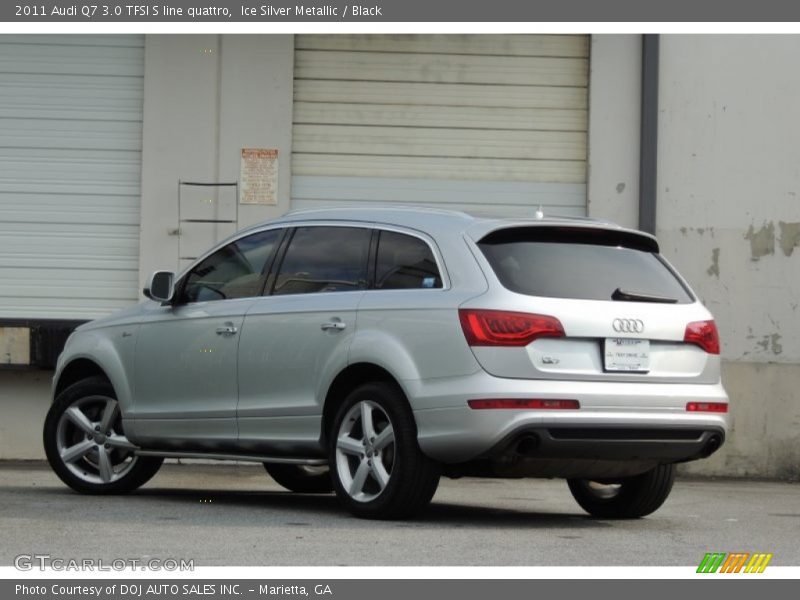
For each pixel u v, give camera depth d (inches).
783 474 892.0
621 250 527.5
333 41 904.3
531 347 483.5
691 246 902.4
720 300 901.8
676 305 519.5
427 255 514.9
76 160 900.6
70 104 901.8
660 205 903.1
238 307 577.6
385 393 507.5
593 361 493.7
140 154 900.6
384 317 514.3
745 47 904.3
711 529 537.3
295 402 544.4
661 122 903.7
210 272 601.9
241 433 567.8
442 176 904.9
